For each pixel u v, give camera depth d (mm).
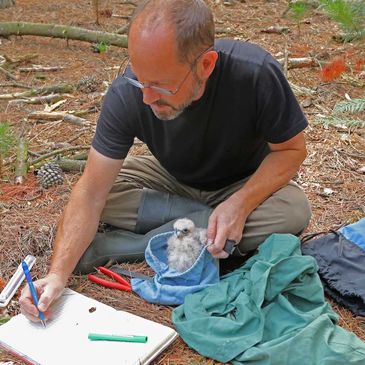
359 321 1312
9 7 3691
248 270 1346
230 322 1206
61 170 1918
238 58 1282
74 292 1342
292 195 1427
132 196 1527
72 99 2502
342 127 2232
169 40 1099
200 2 1146
